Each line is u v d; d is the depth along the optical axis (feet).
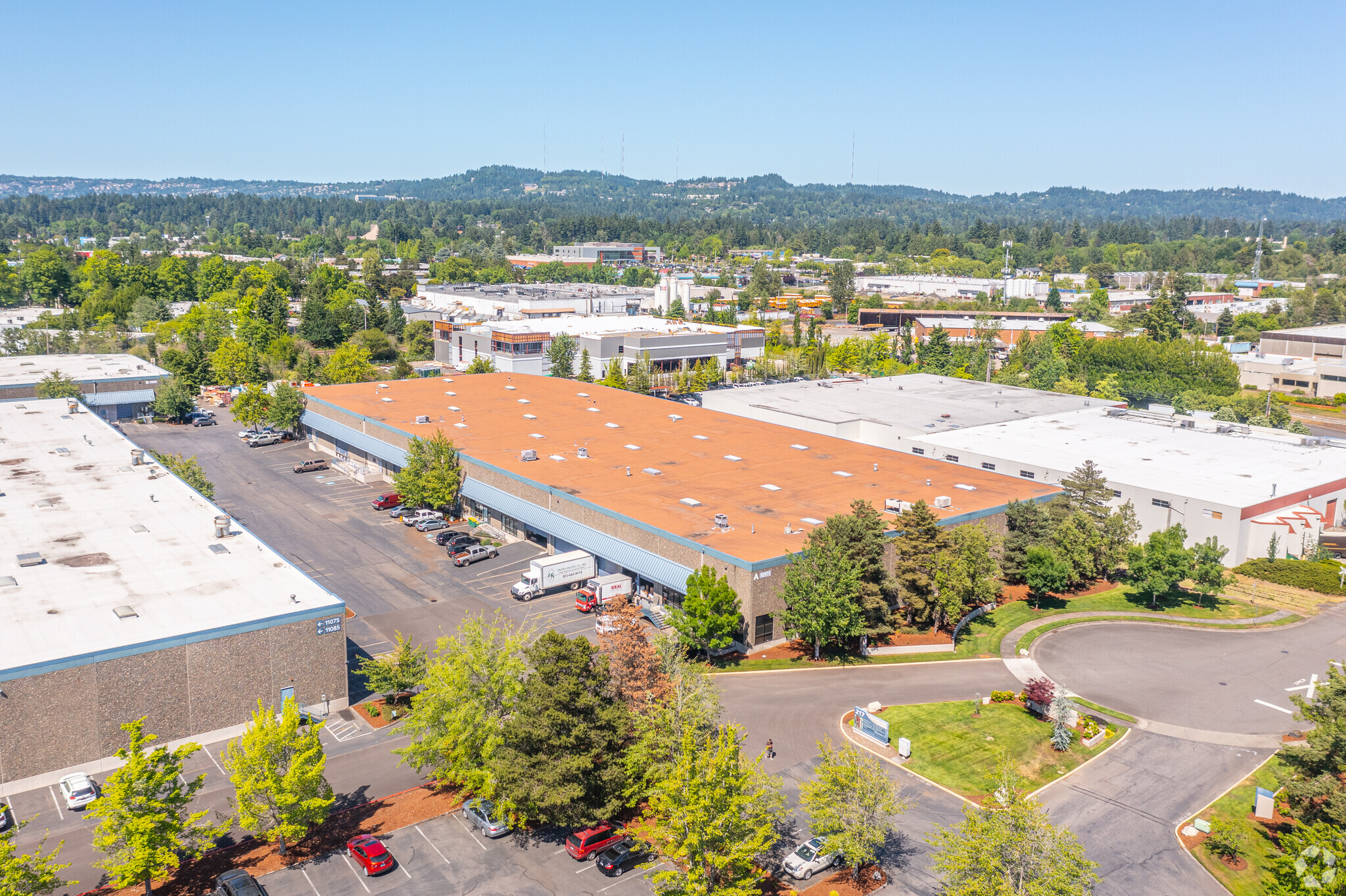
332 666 221.87
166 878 163.12
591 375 642.63
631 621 190.60
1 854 133.59
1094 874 154.51
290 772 163.12
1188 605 295.07
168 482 312.91
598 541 298.97
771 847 174.70
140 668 196.13
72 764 191.42
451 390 509.35
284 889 161.27
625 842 171.83
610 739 171.01
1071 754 206.08
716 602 241.14
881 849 173.27
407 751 187.52
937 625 270.67
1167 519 340.39
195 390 609.01
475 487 357.41
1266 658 256.93
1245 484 351.67
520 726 169.07
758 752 203.41
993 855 140.56
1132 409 517.14
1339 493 366.63
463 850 173.68
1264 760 205.46
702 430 422.41
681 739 161.38
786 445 396.78
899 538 274.36
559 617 274.77
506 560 325.01
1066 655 257.75
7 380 511.81
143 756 153.58
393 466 419.33
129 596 220.02
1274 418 573.74
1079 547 296.71
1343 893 126.93
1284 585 311.88
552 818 170.60
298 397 489.67
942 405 502.38
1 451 345.51
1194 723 221.25
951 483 342.03
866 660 252.21
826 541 248.73
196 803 184.85
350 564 318.04
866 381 596.29
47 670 185.88
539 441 395.14
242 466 443.73
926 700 230.07
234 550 252.42
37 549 247.09
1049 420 460.14
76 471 322.34
